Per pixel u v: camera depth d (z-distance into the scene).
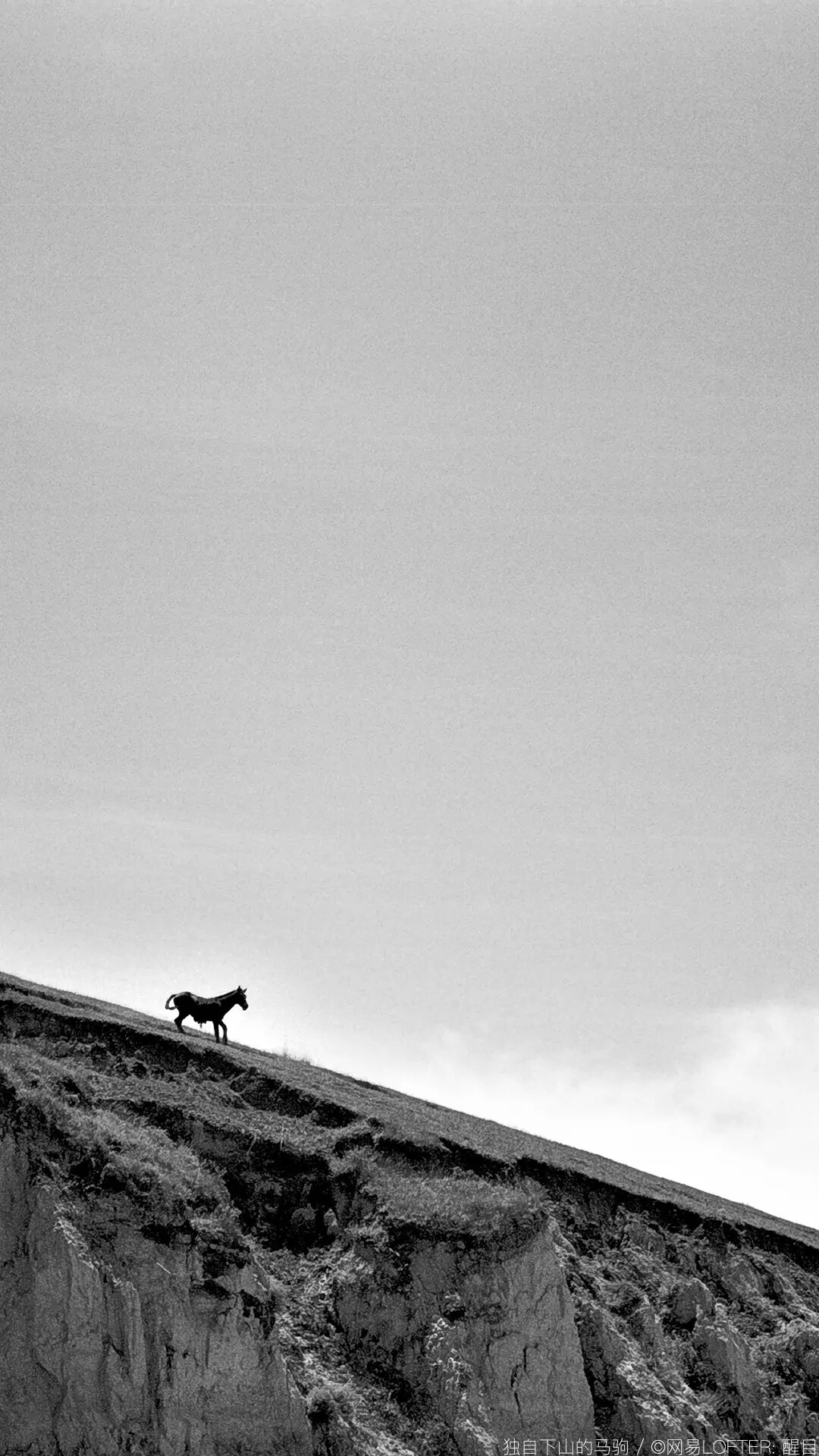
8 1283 33.88
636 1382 39.28
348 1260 39.00
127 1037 45.06
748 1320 45.09
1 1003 45.50
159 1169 37.19
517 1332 37.91
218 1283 35.19
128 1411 33.00
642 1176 53.31
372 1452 34.78
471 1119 52.09
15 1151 35.34
